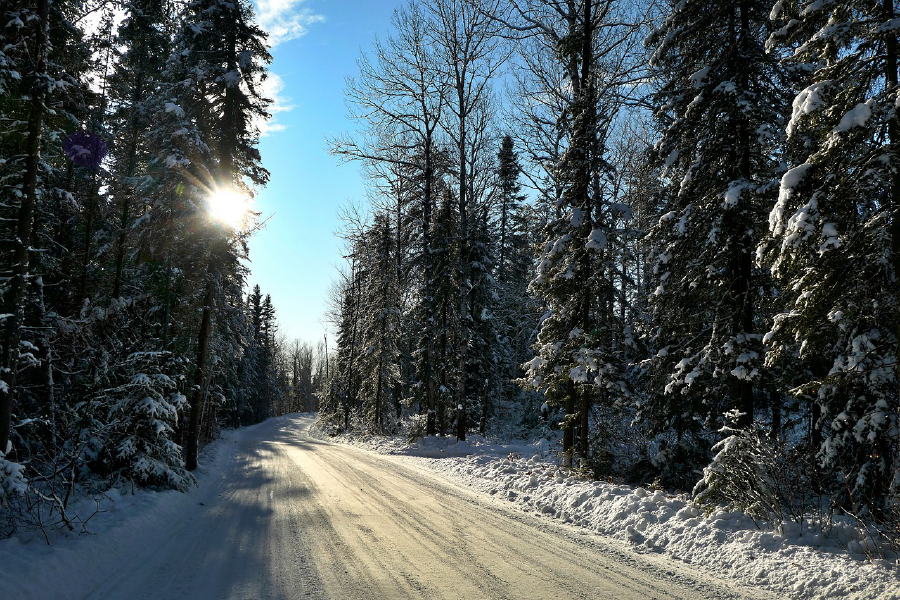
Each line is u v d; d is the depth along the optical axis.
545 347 15.09
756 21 10.48
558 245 14.70
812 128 7.34
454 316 25.75
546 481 12.31
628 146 21.77
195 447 16.14
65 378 13.40
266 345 74.50
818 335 8.00
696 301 11.26
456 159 24.72
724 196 10.11
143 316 15.15
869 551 6.00
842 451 8.51
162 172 15.85
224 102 17.20
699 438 12.34
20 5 8.30
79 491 9.86
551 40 17.39
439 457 20.09
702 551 7.03
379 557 6.86
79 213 14.21
